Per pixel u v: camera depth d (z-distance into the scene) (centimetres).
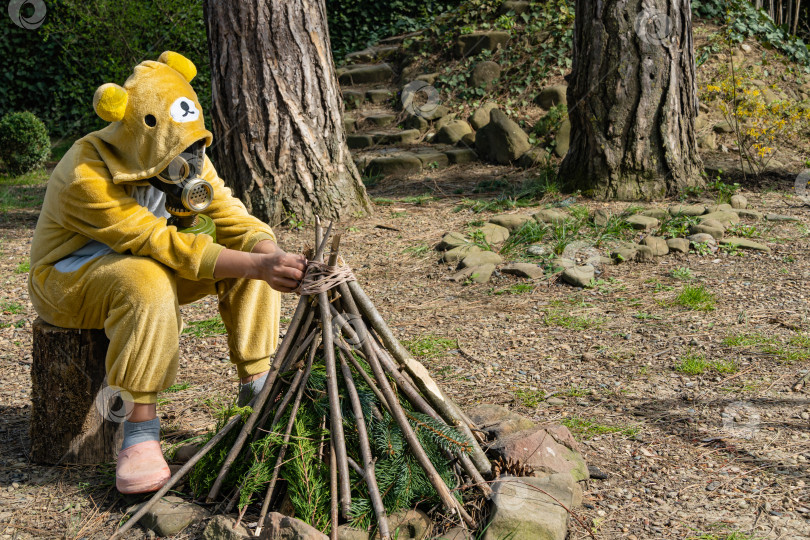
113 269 255
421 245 632
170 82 256
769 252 575
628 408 336
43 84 1377
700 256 575
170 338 260
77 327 278
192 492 260
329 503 237
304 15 679
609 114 743
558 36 1085
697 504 258
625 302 486
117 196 257
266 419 263
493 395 355
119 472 257
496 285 535
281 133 684
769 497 260
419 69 1153
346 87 1180
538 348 416
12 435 321
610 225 637
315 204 703
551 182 800
